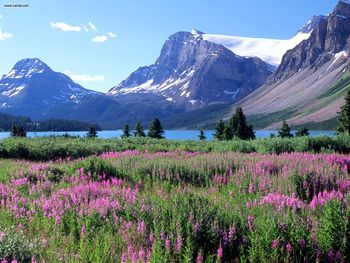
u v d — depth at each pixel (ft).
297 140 81.71
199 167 52.90
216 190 42.57
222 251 23.73
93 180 46.16
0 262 20.27
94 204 31.22
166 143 123.95
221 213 27.78
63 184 43.01
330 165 49.47
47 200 33.09
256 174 47.75
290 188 40.60
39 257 21.68
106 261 21.83
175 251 23.03
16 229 26.00
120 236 25.34
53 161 78.13
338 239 24.11
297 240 23.75
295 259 23.24
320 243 24.34
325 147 77.97
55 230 26.99
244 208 29.94
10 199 35.27
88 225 26.78
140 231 25.77
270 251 22.99
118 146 97.09
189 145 112.16
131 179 49.21
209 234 24.76
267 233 23.49
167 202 30.07
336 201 27.25
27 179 45.24
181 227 24.99
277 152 77.71
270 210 29.68
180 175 50.37
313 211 31.42
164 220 26.81
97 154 86.12
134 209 29.60
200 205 28.78
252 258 22.45
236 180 45.50
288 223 25.11
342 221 24.44
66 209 30.40
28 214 29.48
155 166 52.70
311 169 45.21
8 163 66.23
